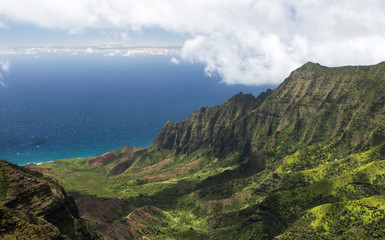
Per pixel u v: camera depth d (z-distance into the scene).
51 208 126.62
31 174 146.75
